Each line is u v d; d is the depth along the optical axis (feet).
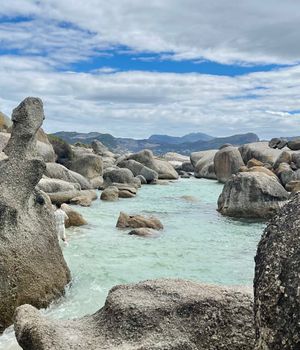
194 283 21.38
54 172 100.01
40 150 111.04
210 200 97.40
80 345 17.79
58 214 49.90
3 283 28.48
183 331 18.12
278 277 11.85
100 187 118.21
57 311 30.40
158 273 40.60
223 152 143.54
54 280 32.45
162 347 17.13
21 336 18.40
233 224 68.54
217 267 43.55
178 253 48.42
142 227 60.85
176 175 158.71
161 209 81.97
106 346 17.71
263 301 11.85
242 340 17.76
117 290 21.36
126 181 123.03
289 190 100.01
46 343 17.71
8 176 31.35
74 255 45.19
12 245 29.63
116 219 68.59
